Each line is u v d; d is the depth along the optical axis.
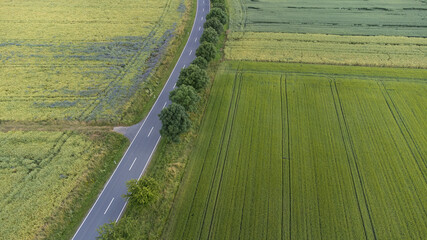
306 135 48.41
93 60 69.75
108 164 43.53
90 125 50.72
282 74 64.88
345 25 87.50
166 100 57.66
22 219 35.22
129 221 32.41
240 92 59.44
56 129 49.31
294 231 34.59
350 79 62.31
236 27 88.38
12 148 44.94
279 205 37.50
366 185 39.88
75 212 36.91
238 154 45.09
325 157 44.25
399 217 35.84
